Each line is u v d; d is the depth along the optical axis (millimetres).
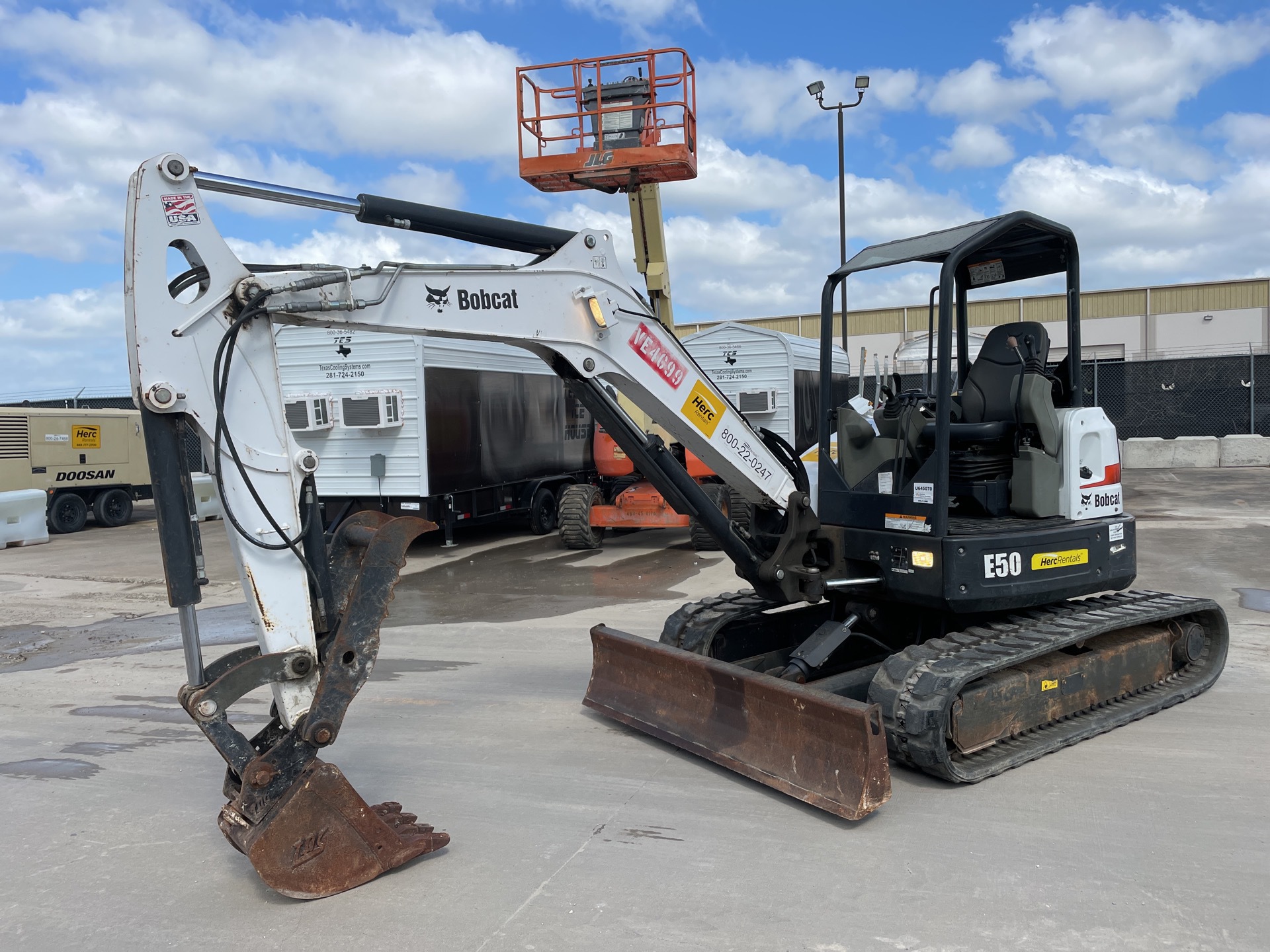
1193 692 5555
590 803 4309
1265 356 24312
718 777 4602
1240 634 7133
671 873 3590
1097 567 5211
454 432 12492
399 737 5309
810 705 4152
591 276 4434
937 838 3822
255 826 3443
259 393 3473
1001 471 5289
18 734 5699
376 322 3775
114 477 19172
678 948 3053
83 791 4719
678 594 9578
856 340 35438
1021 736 4773
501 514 14078
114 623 9211
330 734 3492
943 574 4648
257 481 3449
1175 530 12500
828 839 3852
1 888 3691
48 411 17875
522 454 14383
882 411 5594
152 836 4176
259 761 3420
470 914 3332
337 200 3738
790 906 3305
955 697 4305
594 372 4465
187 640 3404
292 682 3486
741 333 14062
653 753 4973
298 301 3576
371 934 3227
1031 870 3521
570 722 5535
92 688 6770
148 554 14547
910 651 4590
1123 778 4410
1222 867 3516
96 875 3787
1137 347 34500
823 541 5293
